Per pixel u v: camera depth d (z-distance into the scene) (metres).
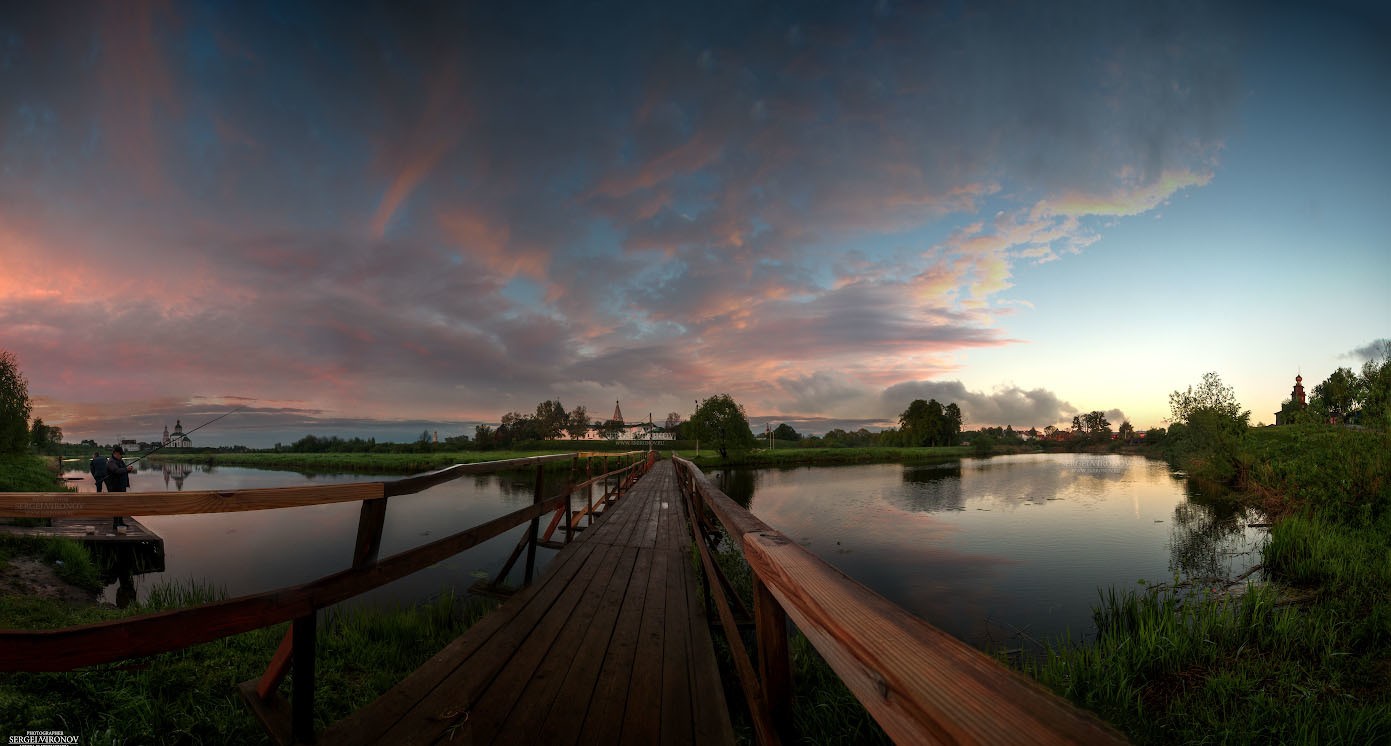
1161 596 7.51
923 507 18.28
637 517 9.32
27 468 18.75
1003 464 44.22
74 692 2.71
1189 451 24.53
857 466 42.28
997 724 0.52
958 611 7.31
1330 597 6.17
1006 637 6.28
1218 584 7.88
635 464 18.20
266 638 3.96
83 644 1.34
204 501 1.67
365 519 2.31
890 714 0.71
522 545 6.22
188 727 2.62
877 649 0.78
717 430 46.03
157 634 1.47
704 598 4.21
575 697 2.64
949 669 0.64
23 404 22.28
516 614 3.93
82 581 7.50
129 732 2.51
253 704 2.17
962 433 111.12
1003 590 8.34
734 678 3.54
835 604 1.02
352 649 4.00
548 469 32.19
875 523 15.08
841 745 3.00
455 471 3.23
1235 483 20.27
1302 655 4.75
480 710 2.47
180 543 11.45
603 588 4.70
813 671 3.97
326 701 3.07
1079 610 7.29
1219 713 3.92
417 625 4.78
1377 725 3.44
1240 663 4.65
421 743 2.16
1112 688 4.30
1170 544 11.39
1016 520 15.22
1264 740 3.52
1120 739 0.44
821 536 13.13
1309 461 10.95
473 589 5.86
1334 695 4.01
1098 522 14.49
